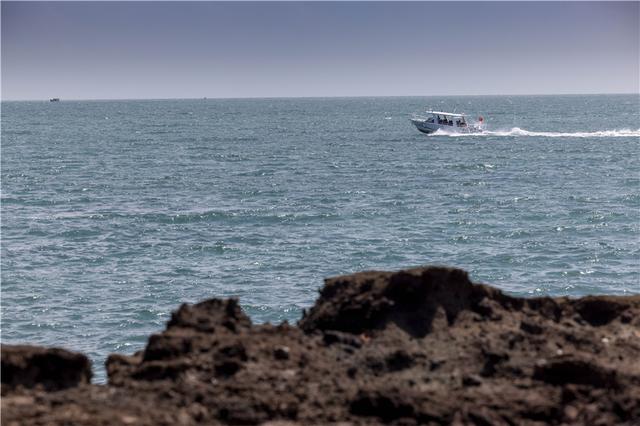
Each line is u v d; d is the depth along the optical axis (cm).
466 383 3503
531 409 3288
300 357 3684
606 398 3328
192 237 15512
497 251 14125
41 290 11731
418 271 4016
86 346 9594
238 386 3419
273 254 13938
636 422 3189
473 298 4125
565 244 14662
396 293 3991
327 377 3547
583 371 3497
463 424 3170
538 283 12119
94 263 13388
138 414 3197
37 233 15875
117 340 9775
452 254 13938
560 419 3256
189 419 3189
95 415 3175
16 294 11525
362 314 3969
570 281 12212
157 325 10275
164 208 19062
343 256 13812
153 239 15338
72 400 3328
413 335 3866
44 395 3372
